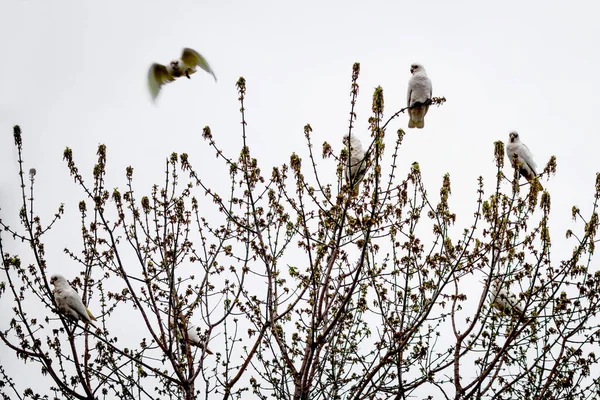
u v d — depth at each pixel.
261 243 12.52
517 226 12.09
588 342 12.17
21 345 12.05
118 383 12.28
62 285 13.73
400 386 10.92
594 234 11.84
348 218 12.09
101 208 12.57
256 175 13.25
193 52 10.95
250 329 12.65
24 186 12.19
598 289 11.92
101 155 12.80
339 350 12.37
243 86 12.55
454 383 11.77
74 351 12.11
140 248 13.51
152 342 13.23
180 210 13.59
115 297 13.63
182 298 13.20
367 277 11.66
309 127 12.18
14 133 12.23
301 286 12.59
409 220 12.07
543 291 12.28
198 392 12.05
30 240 12.00
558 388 12.01
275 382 12.23
